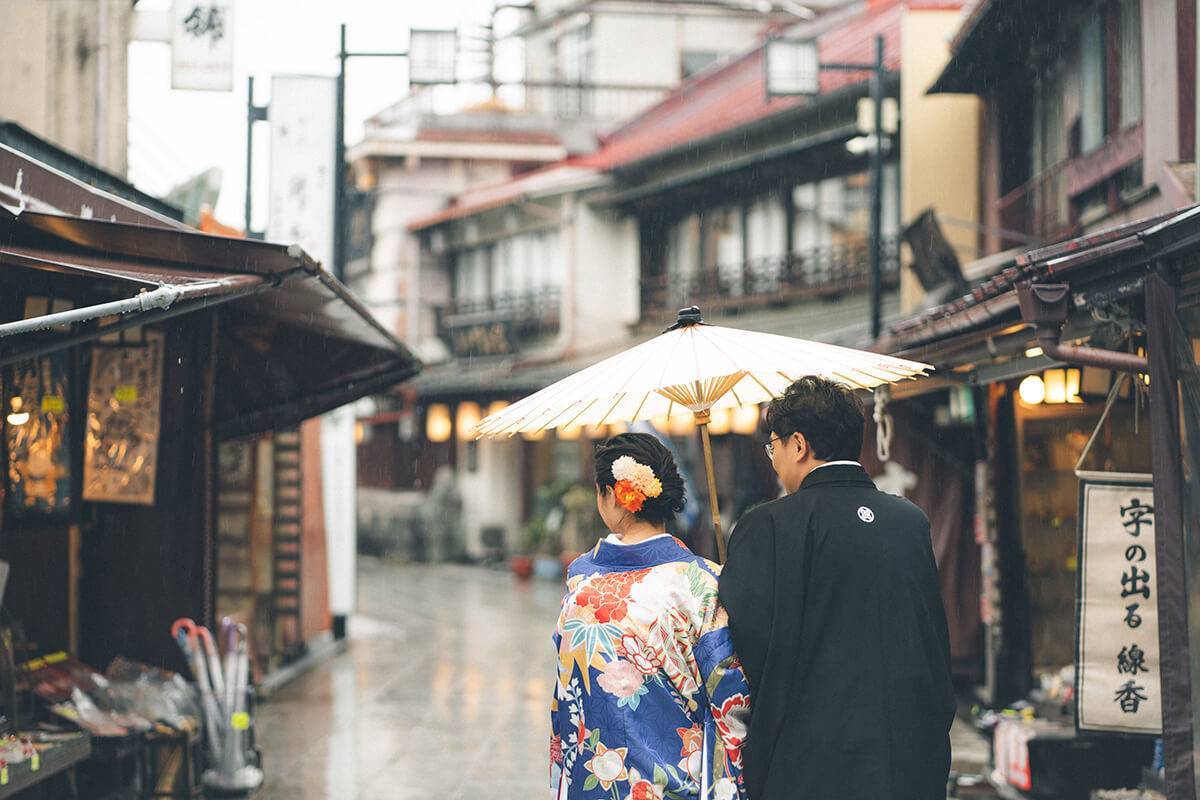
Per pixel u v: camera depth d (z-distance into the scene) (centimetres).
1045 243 1195
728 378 400
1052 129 1212
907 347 730
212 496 795
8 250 476
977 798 762
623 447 348
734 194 2175
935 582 329
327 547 1560
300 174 1383
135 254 522
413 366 942
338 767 866
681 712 331
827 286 1958
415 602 2070
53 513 652
